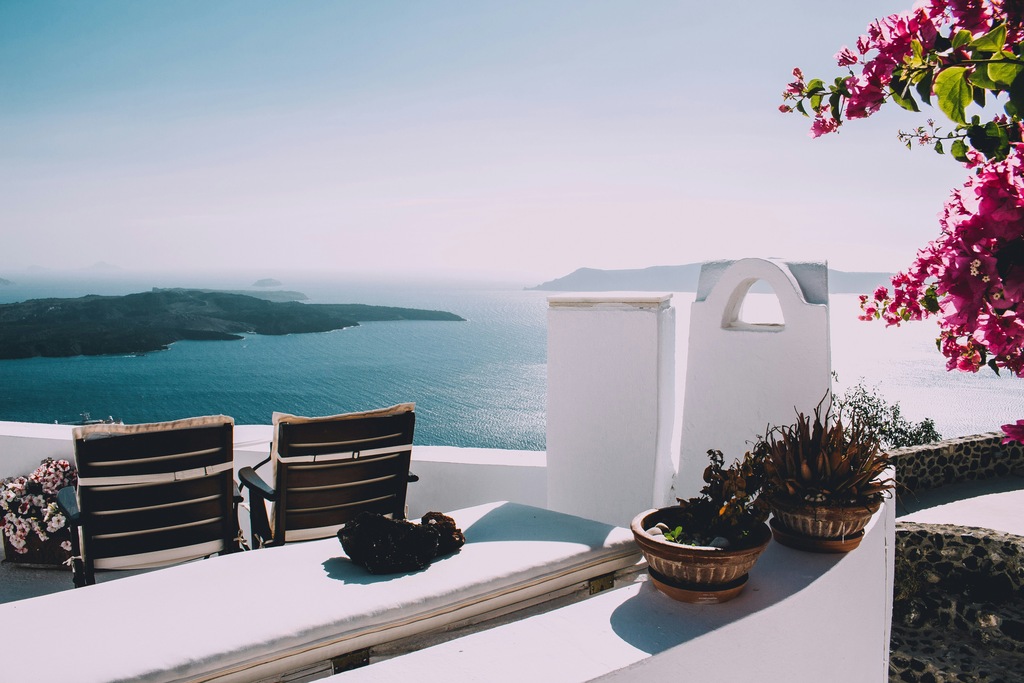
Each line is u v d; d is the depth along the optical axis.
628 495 2.95
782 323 2.95
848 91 1.97
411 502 4.16
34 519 4.14
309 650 1.56
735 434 2.90
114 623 1.57
